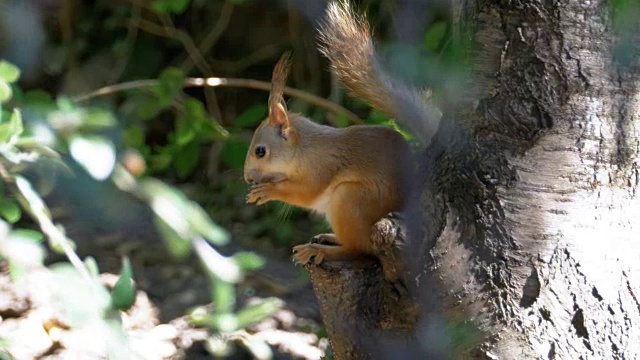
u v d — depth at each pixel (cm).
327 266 609
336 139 670
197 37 1541
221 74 1517
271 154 698
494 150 554
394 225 552
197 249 380
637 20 548
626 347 554
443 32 931
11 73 455
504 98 552
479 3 561
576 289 547
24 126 441
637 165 570
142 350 438
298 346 913
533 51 546
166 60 1537
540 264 543
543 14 543
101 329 366
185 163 1084
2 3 927
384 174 637
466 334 545
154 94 1117
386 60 886
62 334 859
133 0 1475
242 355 871
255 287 1080
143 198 380
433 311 545
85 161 380
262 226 1297
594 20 546
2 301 891
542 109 548
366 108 1227
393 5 1212
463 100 567
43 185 470
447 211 546
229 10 1465
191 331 909
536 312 541
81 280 366
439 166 567
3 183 475
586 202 555
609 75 552
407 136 787
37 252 359
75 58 1501
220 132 1066
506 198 546
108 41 1545
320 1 1391
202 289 1040
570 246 548
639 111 564
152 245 1134
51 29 1496
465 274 539
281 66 738
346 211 638
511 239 542
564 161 550
